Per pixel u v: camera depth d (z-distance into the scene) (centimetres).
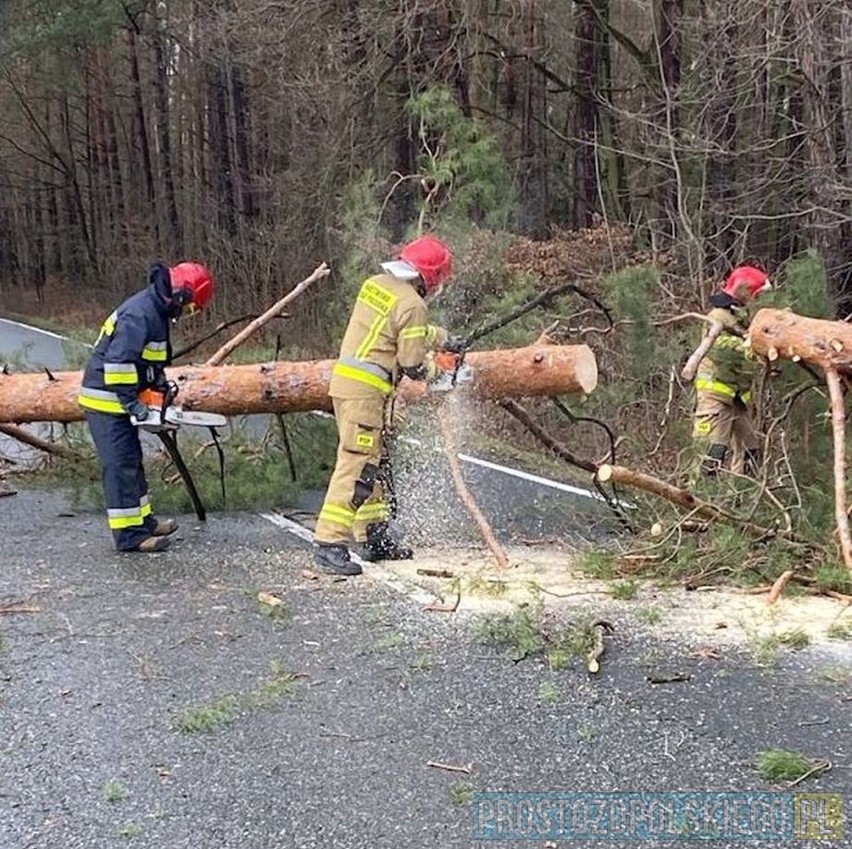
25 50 2714
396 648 464
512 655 454
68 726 388
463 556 624
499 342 957
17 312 3400
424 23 1535
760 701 406
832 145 1224
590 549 607
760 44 1235
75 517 728
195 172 2762
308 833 315
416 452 761
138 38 2845
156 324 612
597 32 1714
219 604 527
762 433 720
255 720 392
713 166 1359
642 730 381
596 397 834
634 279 830
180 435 865
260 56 1739
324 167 1684
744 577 561
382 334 568
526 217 1822
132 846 309
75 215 3725
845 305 1245
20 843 310
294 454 820
